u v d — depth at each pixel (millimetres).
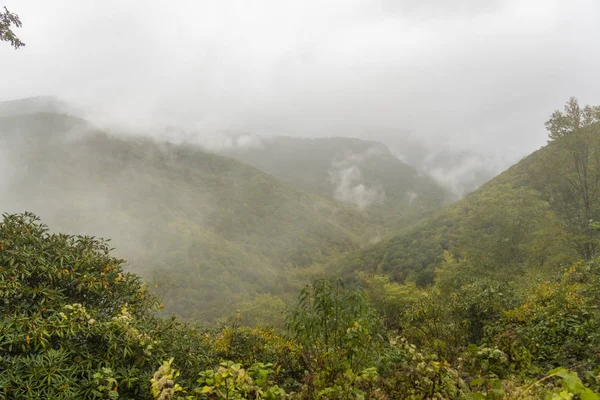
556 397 1511
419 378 2914
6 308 3229
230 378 2309
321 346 4160
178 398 2479
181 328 4699
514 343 4090
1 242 3596
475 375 3309
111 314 3869
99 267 4195
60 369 2691
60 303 3455
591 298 5965
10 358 2660
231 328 6375
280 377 4523
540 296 6996
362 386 2924
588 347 4414
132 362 3211
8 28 5930
